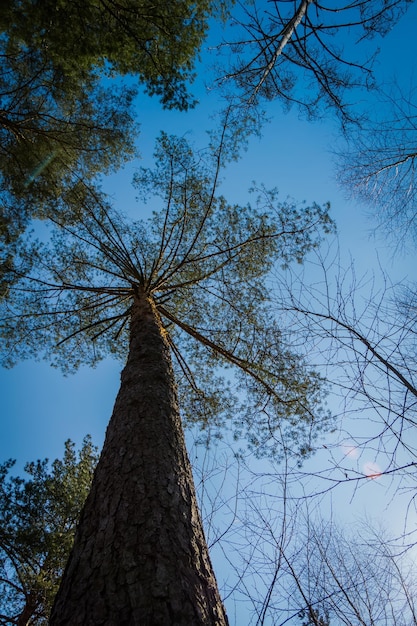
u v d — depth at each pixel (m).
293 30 4.63
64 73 5.59
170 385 3.77
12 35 4.82
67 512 5.89
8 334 6.77
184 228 6.95
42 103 5.90
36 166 5.95
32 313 6.74
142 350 4.29
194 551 2.10
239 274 6.91
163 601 1.70
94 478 2.68
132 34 5.05
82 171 6.72
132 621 1.60
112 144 6.49
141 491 2.36
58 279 6.77
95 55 5.17
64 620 1.71
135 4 5.14
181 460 2.82
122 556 1.92
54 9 4.58
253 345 6.79
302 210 6.51
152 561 1.88
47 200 6.19
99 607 1.68
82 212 6.68
